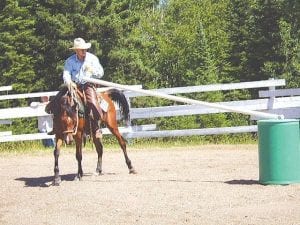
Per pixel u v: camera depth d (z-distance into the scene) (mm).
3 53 33000
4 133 18188
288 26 36625
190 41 51938
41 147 18391
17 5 33812
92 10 37375
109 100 12141
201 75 39625
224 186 10203
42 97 18250
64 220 8414
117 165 13750
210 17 56156
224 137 19484
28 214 8914
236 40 40969
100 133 11586
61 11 36406
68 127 11031
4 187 11219
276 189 9688
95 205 9148
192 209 8617
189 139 20125
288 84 34812
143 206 8938
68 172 12930
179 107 17438
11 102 32656
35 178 12234
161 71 52656
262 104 17188
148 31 54281
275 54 37594
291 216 7934
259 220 7828
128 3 39688
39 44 34781
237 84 16922
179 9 58594
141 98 33969
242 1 40906
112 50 37094
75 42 11352
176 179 11203
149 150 16625
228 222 7812
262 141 10117
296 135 10055
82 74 11523
